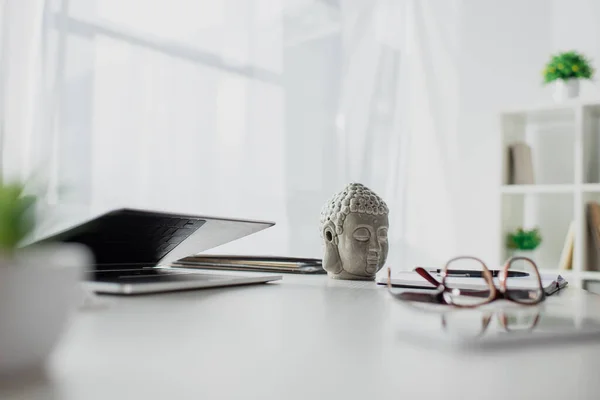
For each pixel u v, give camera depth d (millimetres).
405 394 291
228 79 3238
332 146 3707
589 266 2580
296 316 570
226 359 366
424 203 3500
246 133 3309
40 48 2516
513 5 3227
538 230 2859
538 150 3020
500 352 396
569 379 324
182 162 3006
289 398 281
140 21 2861
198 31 3109
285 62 3521
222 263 1337
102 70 2713
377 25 3721
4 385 287
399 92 3637
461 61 3408
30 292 302
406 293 689
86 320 511
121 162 2750
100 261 857
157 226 782
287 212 3490
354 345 419
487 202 3285
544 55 3119
